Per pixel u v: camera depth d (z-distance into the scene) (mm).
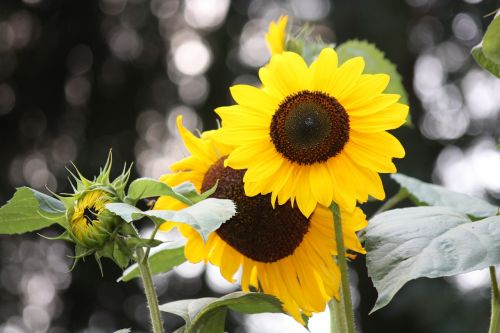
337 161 2438
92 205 2254
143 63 9398
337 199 2408
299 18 8648
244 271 2705
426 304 7047
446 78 8664
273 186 2441
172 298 8039
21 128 9273
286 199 2436
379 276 2285
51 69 9453
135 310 8547
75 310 8602
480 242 2285
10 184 9039
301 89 2449
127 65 9391
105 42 9445
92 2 9422
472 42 8898
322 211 2619
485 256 2248
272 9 9242
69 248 8664
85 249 2266
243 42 9234
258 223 2604
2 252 8805
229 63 9141
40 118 9359
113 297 8539
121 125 9203
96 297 8562
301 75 2451
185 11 9484
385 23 8289
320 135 2420
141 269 2277
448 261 2248
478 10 8914
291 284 2656
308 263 2645
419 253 2291
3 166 9133
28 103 9398
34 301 8820
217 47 9172
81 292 8555
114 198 2271
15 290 8797
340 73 2439
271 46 2949
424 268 2229
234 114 2449
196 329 2559
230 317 7793
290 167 2445
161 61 9398
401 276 2254
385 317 7637
